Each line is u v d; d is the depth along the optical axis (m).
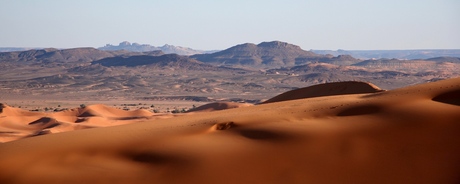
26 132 96.31
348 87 66.88
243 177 21.05
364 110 26.95
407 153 22.38
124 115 129.12
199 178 20.97
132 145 24.11
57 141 25.53
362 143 22.94
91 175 21.39
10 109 119.50
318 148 22.69
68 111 124.81
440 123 24.19
